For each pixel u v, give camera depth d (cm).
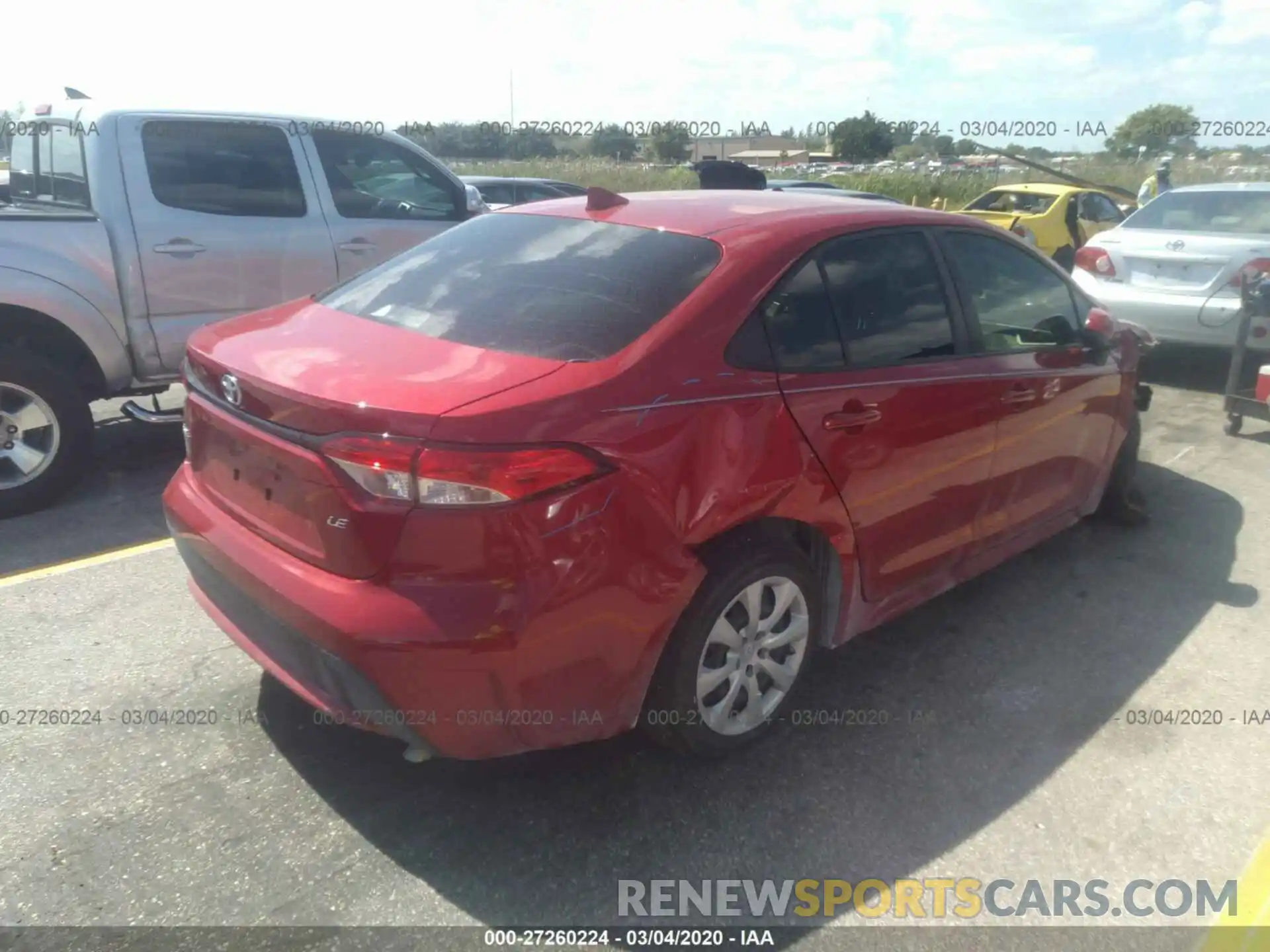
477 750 255
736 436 281
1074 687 365
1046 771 316
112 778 297
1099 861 279
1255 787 311
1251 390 711
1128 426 480
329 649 247
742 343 291
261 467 273
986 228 394
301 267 586
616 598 259
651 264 304
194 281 548
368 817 285
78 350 523
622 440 256
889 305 340
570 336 278
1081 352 425
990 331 381
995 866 276
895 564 348
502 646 243
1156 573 461
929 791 305
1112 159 2661
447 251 354
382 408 241
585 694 263
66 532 481
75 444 508
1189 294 775
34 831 274
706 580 283
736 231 317
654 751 319
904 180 2430
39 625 387
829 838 284
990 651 388
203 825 279
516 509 240
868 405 318
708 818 289
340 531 248
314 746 315
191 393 313
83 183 536
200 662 362
